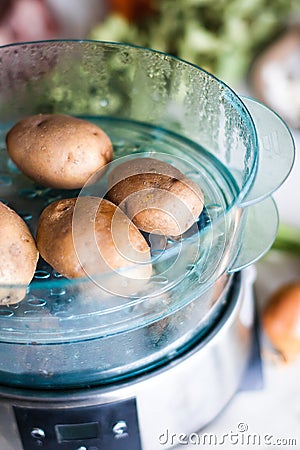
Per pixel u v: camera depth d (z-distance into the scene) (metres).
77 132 0.68
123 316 0.64
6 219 0.62
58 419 0.67
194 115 0.76
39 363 0.67
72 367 0.67
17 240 0.62
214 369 0.71
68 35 1.14
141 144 0.76
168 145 0.76
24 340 0.64
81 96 0.80
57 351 0.66
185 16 1.08
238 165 0.70
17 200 0.70
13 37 1.07
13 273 0.61
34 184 0.72
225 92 0.69
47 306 0.63
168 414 0.70
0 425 0.69
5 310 0.63
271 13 1.08
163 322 0.66
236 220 0.65
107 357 0.67
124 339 0.66
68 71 0.77
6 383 0.68
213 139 0.75
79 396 0.66
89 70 0.77
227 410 0.78
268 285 0.88
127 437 0.69
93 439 0.69
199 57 1.06
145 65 0.75
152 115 0.79
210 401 0.74
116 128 0.78
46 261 0.64
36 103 0.79
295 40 1.07
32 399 0.66
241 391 0.79
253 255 0.68
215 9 1.07
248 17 1.09
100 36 1.05
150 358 0.68
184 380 0.69
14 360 0.66
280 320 0.81
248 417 0.78
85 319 0.64
